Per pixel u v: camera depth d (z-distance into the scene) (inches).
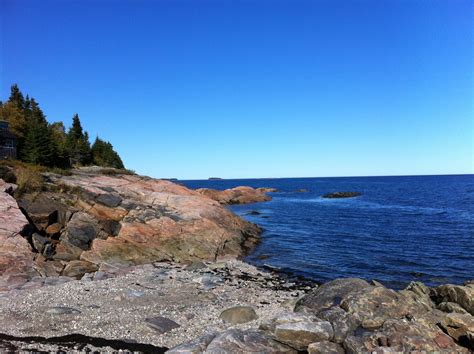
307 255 1255.5
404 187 5590.6
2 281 821.2
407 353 429.7
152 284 848.3
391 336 455.8
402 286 906.1
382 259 1172.5
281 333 472.1
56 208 1187.3
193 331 557.3
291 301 714.2
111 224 1237.1
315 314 553.0
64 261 1023.6
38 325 565.9
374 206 2851.9
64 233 1137.4
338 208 2773.1
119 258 1095.0
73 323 575.8
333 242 1464.1
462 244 1364.4
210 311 657.6
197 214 1381.6
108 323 579.2
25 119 2400.3
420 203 2984.7
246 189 3826.3
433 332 471.8
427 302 608.1
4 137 1744.6
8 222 990.4
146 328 559.5
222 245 1288.1
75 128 3324.3
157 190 1651.1
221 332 503.5
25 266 909.8
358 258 1194.0
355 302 539.2
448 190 4547.2
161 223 1272.1
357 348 443.5
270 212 2581.2
